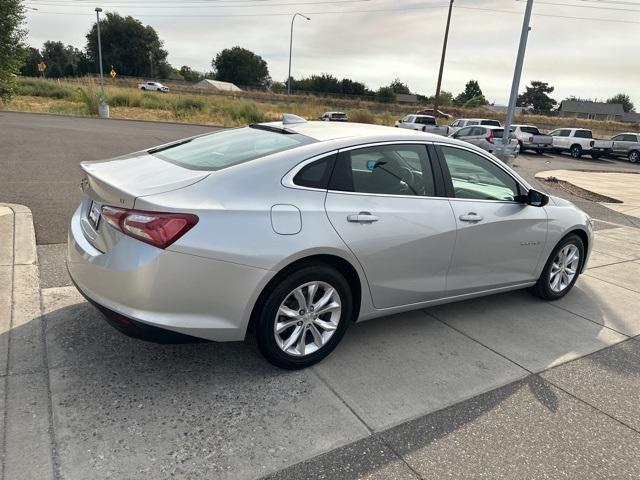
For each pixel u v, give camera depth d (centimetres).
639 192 1512
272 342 317
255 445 263
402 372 347
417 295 383
